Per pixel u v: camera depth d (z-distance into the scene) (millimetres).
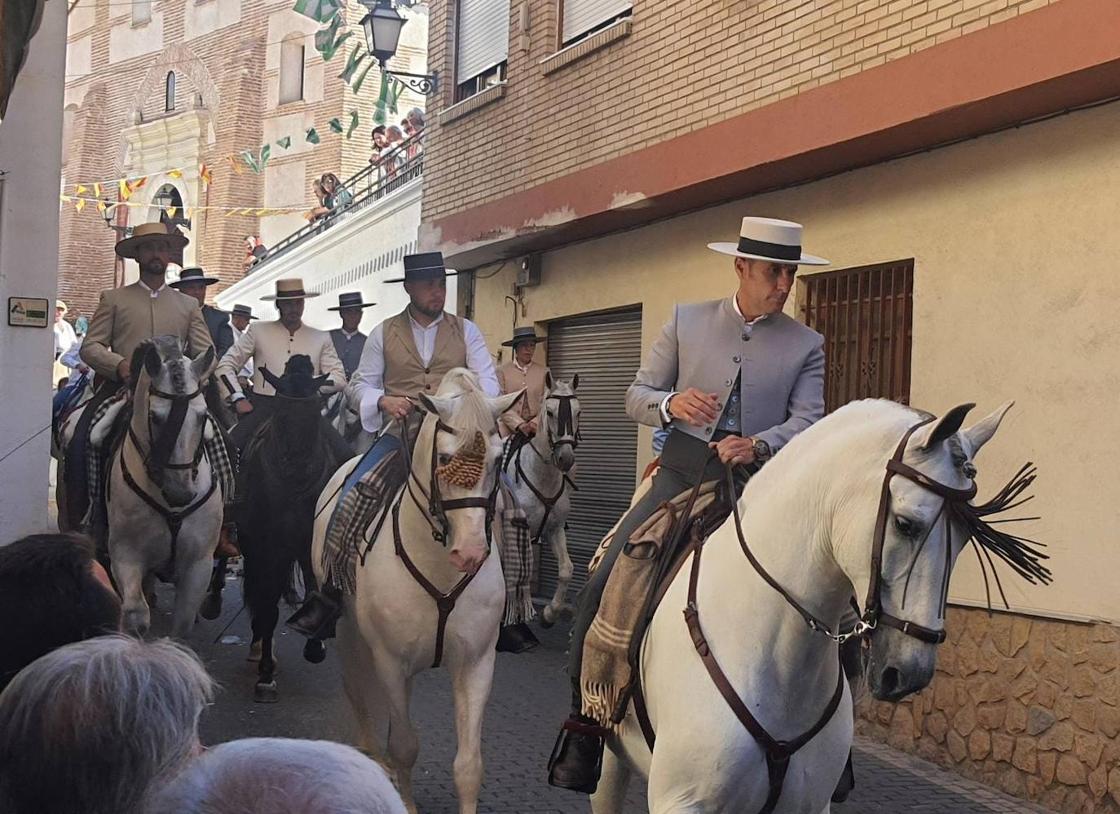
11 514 10555
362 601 5938
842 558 3459
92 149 43500
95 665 1890
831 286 9406
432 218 15266
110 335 9430
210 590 11078
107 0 43719
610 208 11273
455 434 5395
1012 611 7480
